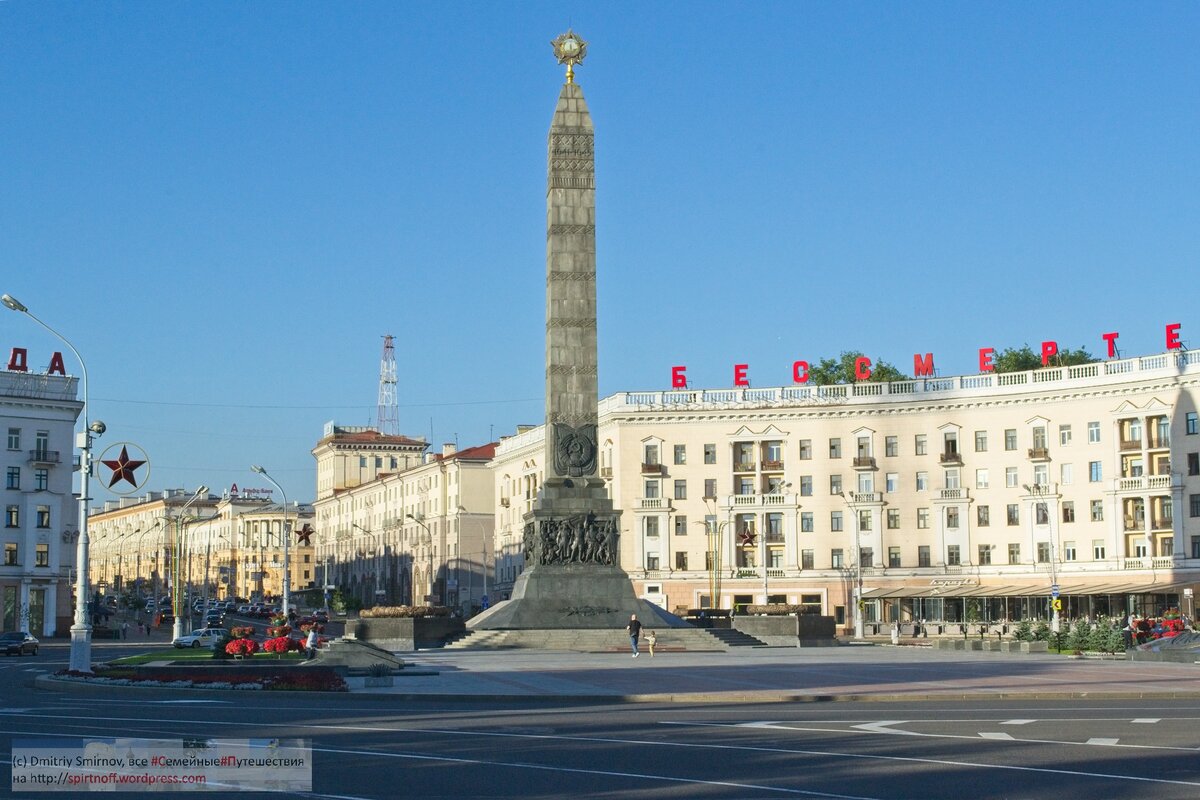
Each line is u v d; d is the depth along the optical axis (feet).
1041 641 222.89
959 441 375.86
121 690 133.90
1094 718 98.32
